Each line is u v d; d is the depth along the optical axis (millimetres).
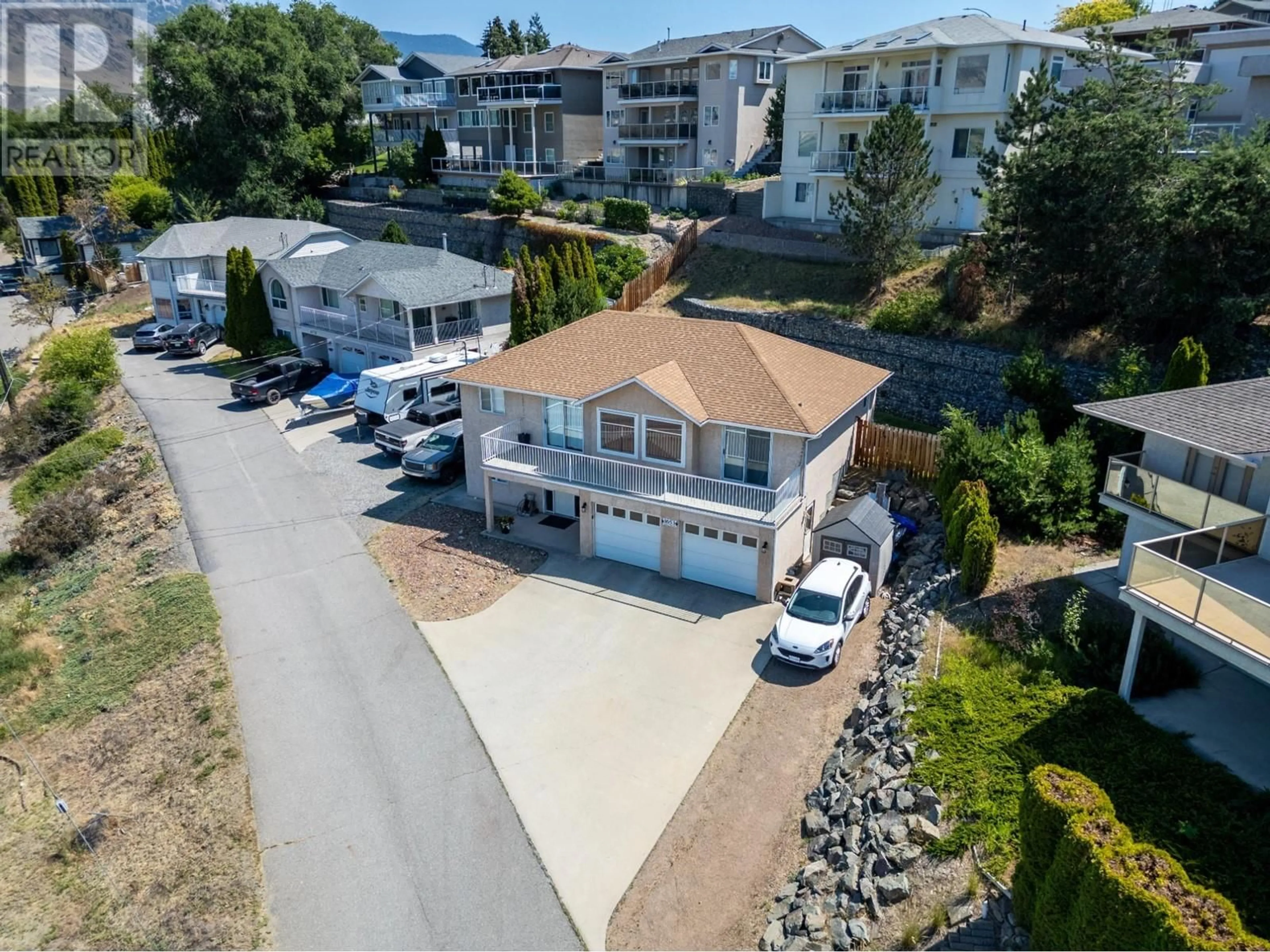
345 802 15914
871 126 42219
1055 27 69938
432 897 13852
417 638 21141
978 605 19125
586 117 67250
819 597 19844
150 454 34344
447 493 29781
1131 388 23828
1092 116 27500
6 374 41469
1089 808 10469
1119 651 16453
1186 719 14867
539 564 24625
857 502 22953
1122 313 28391
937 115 40188
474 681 19312
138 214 66688
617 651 20234
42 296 55906
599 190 57125
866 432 27938
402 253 44344
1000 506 22406
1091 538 21609
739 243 43000
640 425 23781
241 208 66000
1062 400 25672
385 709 18469
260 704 18812
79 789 17594
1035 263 29625
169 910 14039
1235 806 12570
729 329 25719
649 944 12875
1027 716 15148
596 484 23969
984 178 32344
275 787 16359
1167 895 9203
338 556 25609
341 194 72750
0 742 19422
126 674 21094
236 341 46312
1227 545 15836
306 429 36781
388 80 73812
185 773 17141
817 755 16531
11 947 13945
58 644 23297
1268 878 11219
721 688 18734
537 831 15086
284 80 65000
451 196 62438
